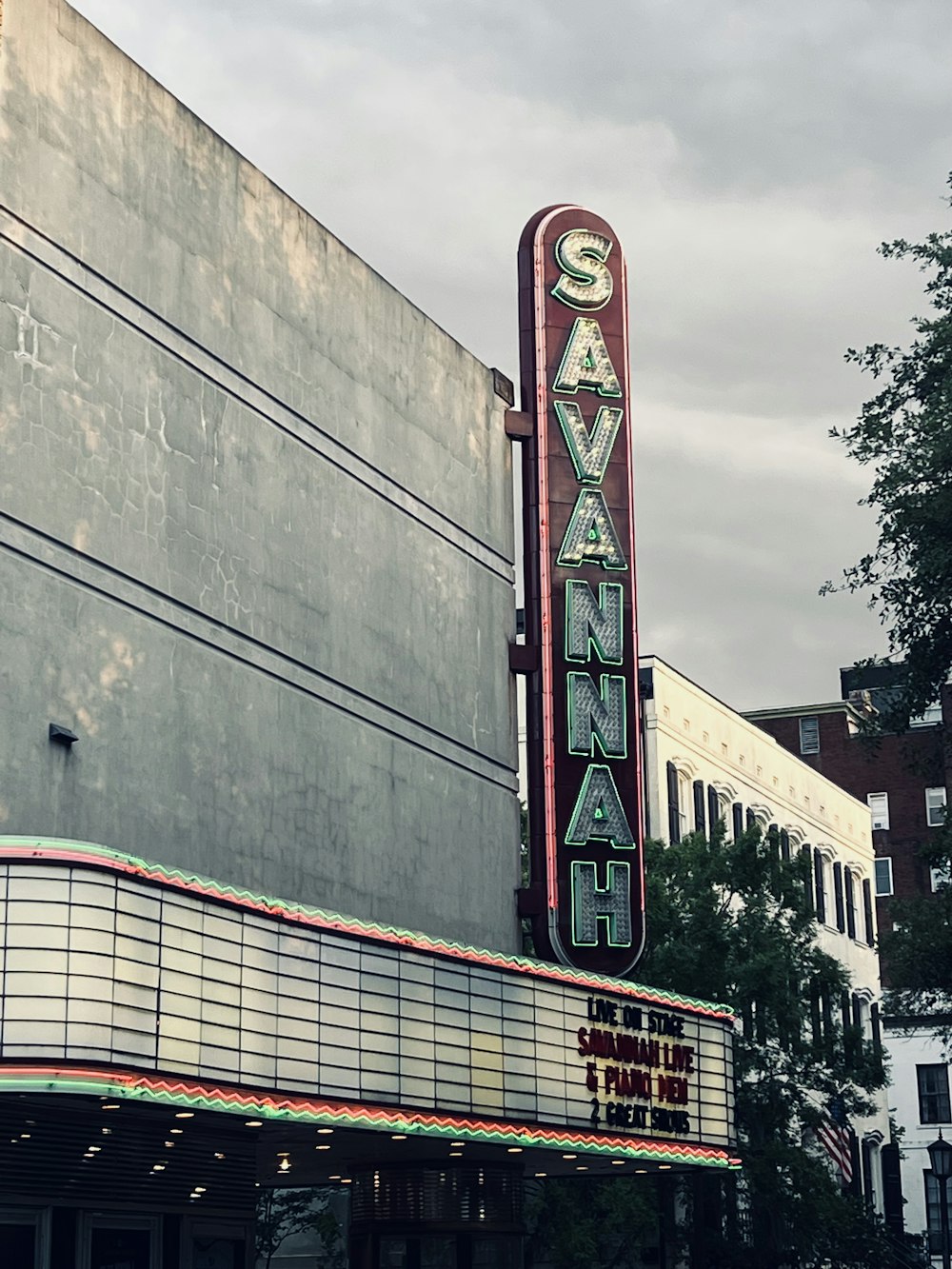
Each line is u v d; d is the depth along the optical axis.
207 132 32.28
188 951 24.05
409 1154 34.09
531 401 41.62
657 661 63.09
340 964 27.56
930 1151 57.44
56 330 27.75
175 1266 28.55
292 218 34.78
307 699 33.41
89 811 27.22
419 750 37.12
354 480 35.91
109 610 28.17
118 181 29.64
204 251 31.78
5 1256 25.22
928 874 107.75
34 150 27.69
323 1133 29.23
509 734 40.94
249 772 31.38
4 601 25.92
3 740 25.59
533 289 41.91
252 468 32.53
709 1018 37.78
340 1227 52.41
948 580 41.03
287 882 32.06
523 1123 31.44
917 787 108.81
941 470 40.66
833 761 110.88
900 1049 84.69
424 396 39.03
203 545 30.84
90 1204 26.67
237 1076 24.81
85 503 27.97
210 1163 29.72
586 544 40.59
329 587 34.59
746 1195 51.09
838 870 79.50
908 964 45.53
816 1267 53.22
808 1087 50.81
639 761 40.16
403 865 35.94
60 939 21.88
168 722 29.31
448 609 39.00
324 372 35.25
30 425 26.92
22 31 27.62
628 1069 34.69
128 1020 22.58
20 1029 21.52
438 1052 29.61
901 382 42.41
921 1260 71.62
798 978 49.81
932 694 43.25
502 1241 35.78
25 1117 25.17
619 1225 46.34
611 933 38.75
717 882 49.84
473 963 30.95
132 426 29.34
